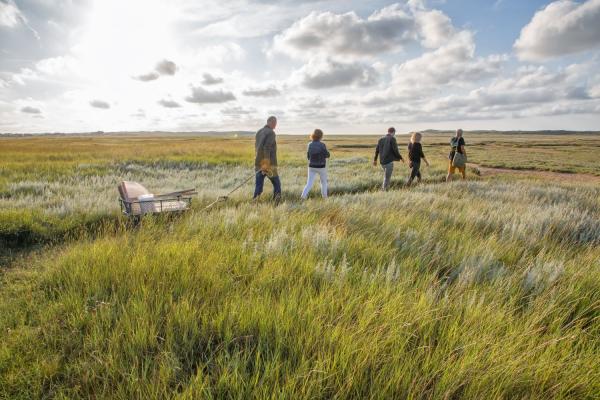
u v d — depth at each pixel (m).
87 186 11.01
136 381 1.98
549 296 3.04
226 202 8.25
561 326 2.68
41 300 3.22
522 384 1.98
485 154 50.69
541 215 6.12
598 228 5.60
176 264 3.57
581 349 2.42
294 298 2.78
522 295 3.19
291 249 4.00
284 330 2.42
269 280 3.21
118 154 23.64
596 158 45.22
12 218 6.09
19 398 2.00
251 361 2.22
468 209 6.58
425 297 2.81
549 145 95.94
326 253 4.13
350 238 4.57
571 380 1.99
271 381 1.97
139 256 3.76
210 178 14.56
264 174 8.44
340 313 2.64
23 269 4.37
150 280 3.24
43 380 2.12
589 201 8.62
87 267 3.59
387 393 1.87
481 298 2.74
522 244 4.81
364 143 98.50
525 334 2.38
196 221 5.57
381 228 5.22
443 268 3.93
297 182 13.21
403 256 4.11
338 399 1.86
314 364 2.07
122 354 2.30
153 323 2.56
